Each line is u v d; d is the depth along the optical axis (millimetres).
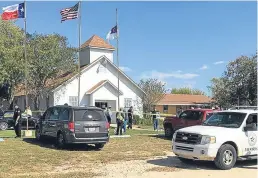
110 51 42719
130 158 13680
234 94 51625
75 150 15617
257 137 12445
